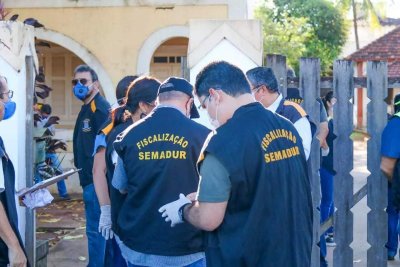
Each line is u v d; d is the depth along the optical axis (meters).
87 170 6.31
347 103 5.97
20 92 5.60
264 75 5.29
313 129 5.74
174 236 3.97
